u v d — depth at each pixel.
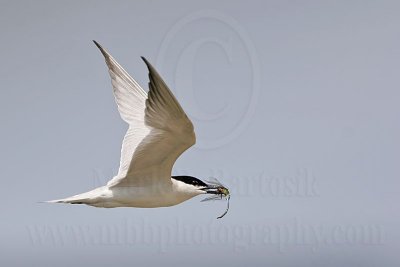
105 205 8.33
